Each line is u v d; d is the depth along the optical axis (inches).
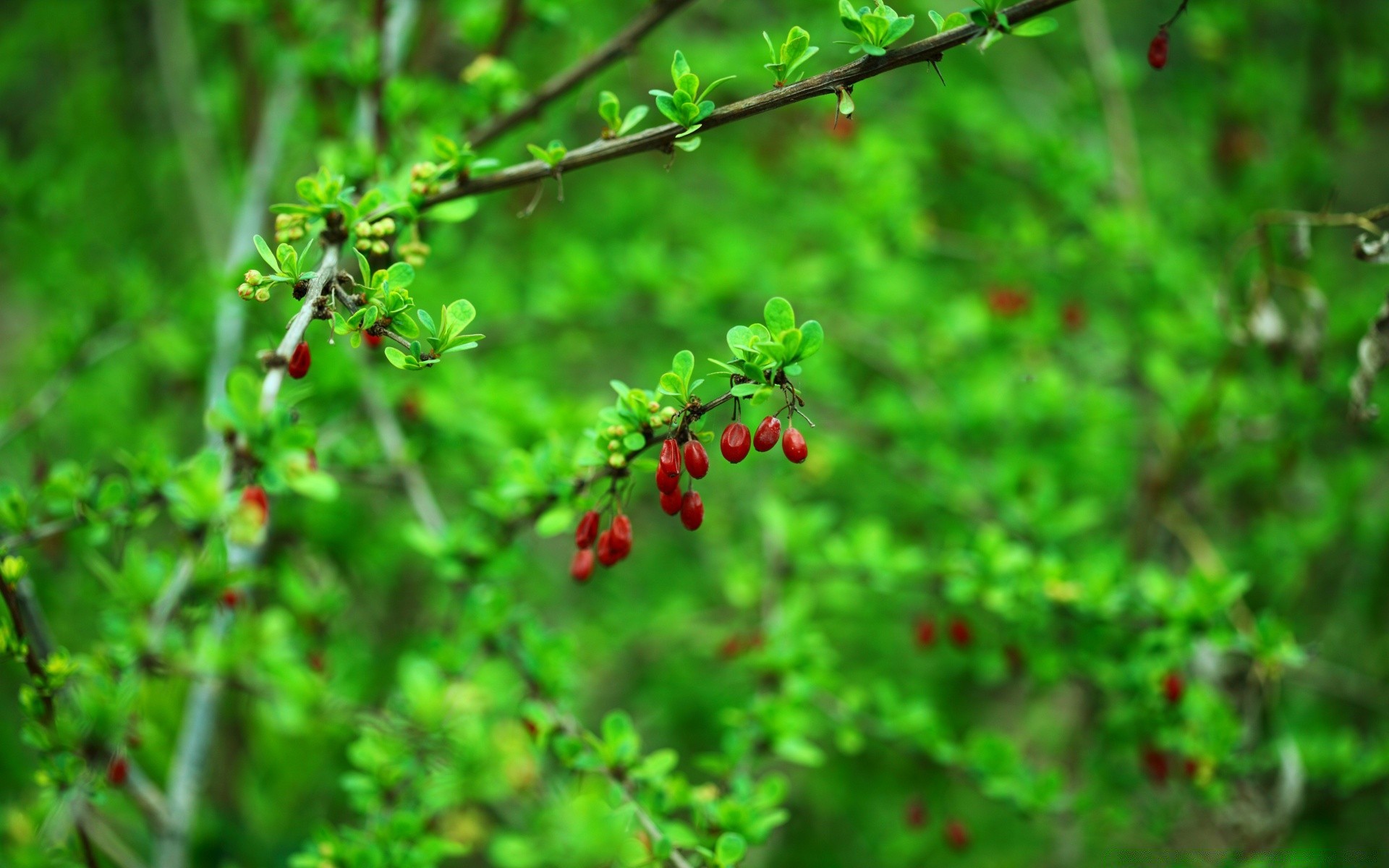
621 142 74.5
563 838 97.0
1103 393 159.6
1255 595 174.7
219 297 140.1
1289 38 217.3
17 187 160.1
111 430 165.5
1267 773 149.3
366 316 65.8
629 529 77.9
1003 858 176.2
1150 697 118.5
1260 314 123.3
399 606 193.3
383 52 121.3
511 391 134.5
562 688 102.3
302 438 71.5
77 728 83.9
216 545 78.6
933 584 130.7
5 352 211.3
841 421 180.1
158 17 184.9
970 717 182.9
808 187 196.9
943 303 185.5
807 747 107.1
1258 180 177.5
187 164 187.5
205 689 119.6
